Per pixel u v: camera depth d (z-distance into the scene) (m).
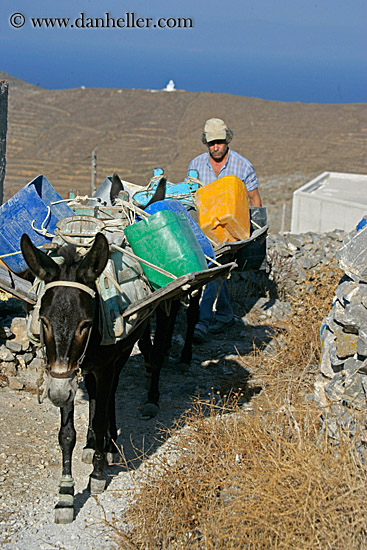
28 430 5.34
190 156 53.78
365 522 3.37
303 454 3.78
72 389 3.66
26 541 3.94
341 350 4.50
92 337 4.09
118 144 58.03
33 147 55.59
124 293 4.37
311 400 5.21
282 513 3.40
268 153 54.12
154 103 73.94
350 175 17.05
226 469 4.12
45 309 3.69
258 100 78.31
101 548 3.91
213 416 4.93
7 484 4.51
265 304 8.87
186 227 4.73
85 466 4.91
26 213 4.82
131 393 6.37
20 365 6.32
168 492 4.11
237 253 7.18
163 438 5.38
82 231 4.44
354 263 4.47
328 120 69.56
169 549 3.77
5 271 4.71
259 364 6.96
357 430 3.93
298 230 15.56
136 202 5.37
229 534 3.50
